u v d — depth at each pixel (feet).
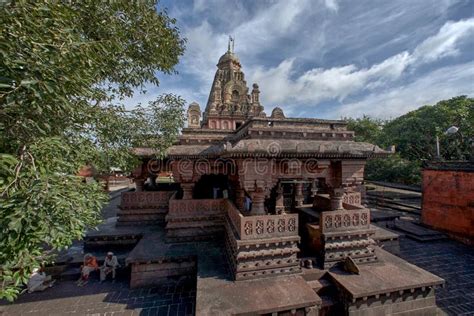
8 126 11.32
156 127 29.55
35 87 10.16
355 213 24.89
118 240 35.37
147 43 24.86
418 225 48.19
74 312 21.84
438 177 44.37
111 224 40.88
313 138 27.99
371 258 24.70
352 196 33.60
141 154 31.45
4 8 9.91
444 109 79.66
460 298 24.21
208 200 32.76
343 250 24.18
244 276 21.29
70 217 10.82
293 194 42.42
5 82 9.61
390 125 106.93
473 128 69.92
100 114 23.12
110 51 19.56
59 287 26.55
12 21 10.21
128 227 38.47
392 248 34.55
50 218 9.87
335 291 21.62
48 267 28.40
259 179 22.74
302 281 21.18
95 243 35.14
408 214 59.47
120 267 29.71
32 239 9.89
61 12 12.31
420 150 87.92
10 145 11.73
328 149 22.48
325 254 23.58
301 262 23.86
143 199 39.65
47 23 11.45
